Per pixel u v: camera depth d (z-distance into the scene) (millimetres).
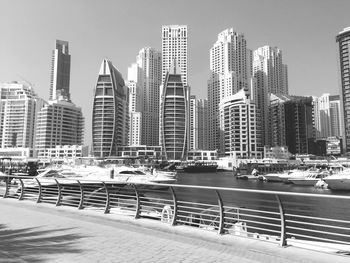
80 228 14227
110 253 10188
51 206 21375
